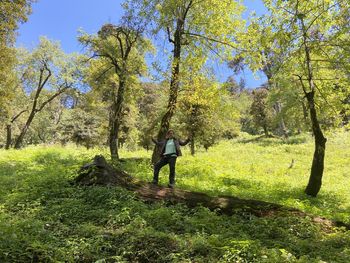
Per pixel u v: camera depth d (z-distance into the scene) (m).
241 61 20.61
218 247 7.25
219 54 21.16
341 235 8.77
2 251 6.46
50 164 18.17
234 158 31.14
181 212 9.79
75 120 52.84
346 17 14.35
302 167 25.84
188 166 21.05
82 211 9.41
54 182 11.78
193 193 11.13
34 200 10.48
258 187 17.14
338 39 14.38
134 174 16.14
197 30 21.00
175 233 8.36
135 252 7.10
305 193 16.61
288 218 9.64
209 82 21.64
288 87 17.61
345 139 37.62
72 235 7.82
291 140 43.16
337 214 12.70
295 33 13.10
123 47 24.61
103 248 7.32
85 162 15.98
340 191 18.05
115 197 10.02
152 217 8.91
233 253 6.96
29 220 8.35
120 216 8.61
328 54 15.77
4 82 29.81
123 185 10.98
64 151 24.58
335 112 17.61
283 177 22.14
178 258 6.75
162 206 9.94
